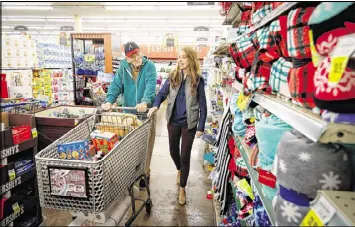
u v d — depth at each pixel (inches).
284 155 37.4
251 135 70.2
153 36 811.4
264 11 60.5
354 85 29.1
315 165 34.3
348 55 26.7
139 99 119.0
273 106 48.2
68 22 610.9
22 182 84.9
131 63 116.3
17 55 215.6
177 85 108.3
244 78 74.1
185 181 112.9
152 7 408.8
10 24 643.5
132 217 87.0
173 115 111.3
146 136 96.5
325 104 30.3
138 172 93.1
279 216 38.0
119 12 449.1
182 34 765.9
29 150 90.9
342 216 28.5
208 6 393.4
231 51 80.8
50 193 66.3
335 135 29.2
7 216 80.0
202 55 549.3
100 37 237.0
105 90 205.3
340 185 34.0
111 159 71.2
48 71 234.7
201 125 109.0
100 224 73.3
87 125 91.6
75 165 64.3
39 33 807.7
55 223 98.5
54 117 111.8
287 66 46.0
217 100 186.2
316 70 34.1
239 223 74.9
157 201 116.9
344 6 29.9
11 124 89.0
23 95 200.8
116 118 93.4
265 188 49.8
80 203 66.1
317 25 33.4
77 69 242.5
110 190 71.1
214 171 125.8
